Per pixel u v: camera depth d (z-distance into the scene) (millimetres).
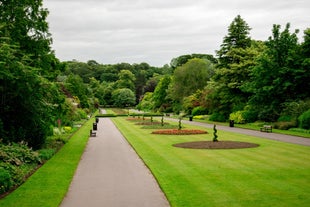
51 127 28281
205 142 26438
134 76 168000
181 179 14133
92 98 113562
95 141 29234
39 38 24266
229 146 23844
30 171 15781
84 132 38000
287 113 40938
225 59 56938
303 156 19438
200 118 65938
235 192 12070
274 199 11203
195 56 123250
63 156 20438
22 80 20141
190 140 28969
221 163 17578
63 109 25844
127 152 22391
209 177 14414
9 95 21297
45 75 23266
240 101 53562
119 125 50062
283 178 14078
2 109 21484
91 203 11078
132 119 65812
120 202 11148
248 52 53188
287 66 41500
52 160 18844
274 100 43156
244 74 52188
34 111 21844
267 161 17969
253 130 38500
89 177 14852
